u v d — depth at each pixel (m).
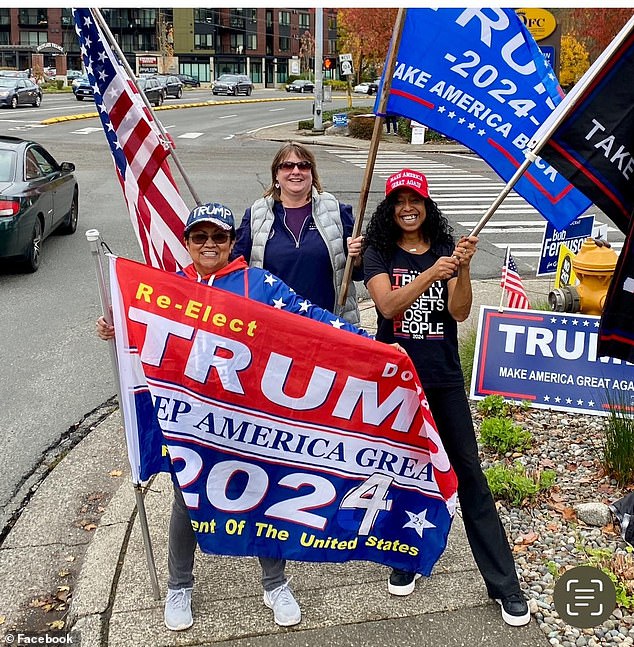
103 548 4.02
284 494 3.41
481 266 10.45
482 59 4.01
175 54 88.88
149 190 4.31
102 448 5.39
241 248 4.22
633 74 3.37
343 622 3.47
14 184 9.88
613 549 4.00
